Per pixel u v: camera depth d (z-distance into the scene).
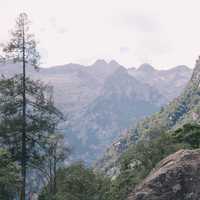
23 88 30.55
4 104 30.14
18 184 24.19
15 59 31.17
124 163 32.28
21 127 29.95
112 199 28.80
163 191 20.12
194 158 20.84
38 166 31.41
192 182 20.09
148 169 30.08
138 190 20.58
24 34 31.30
